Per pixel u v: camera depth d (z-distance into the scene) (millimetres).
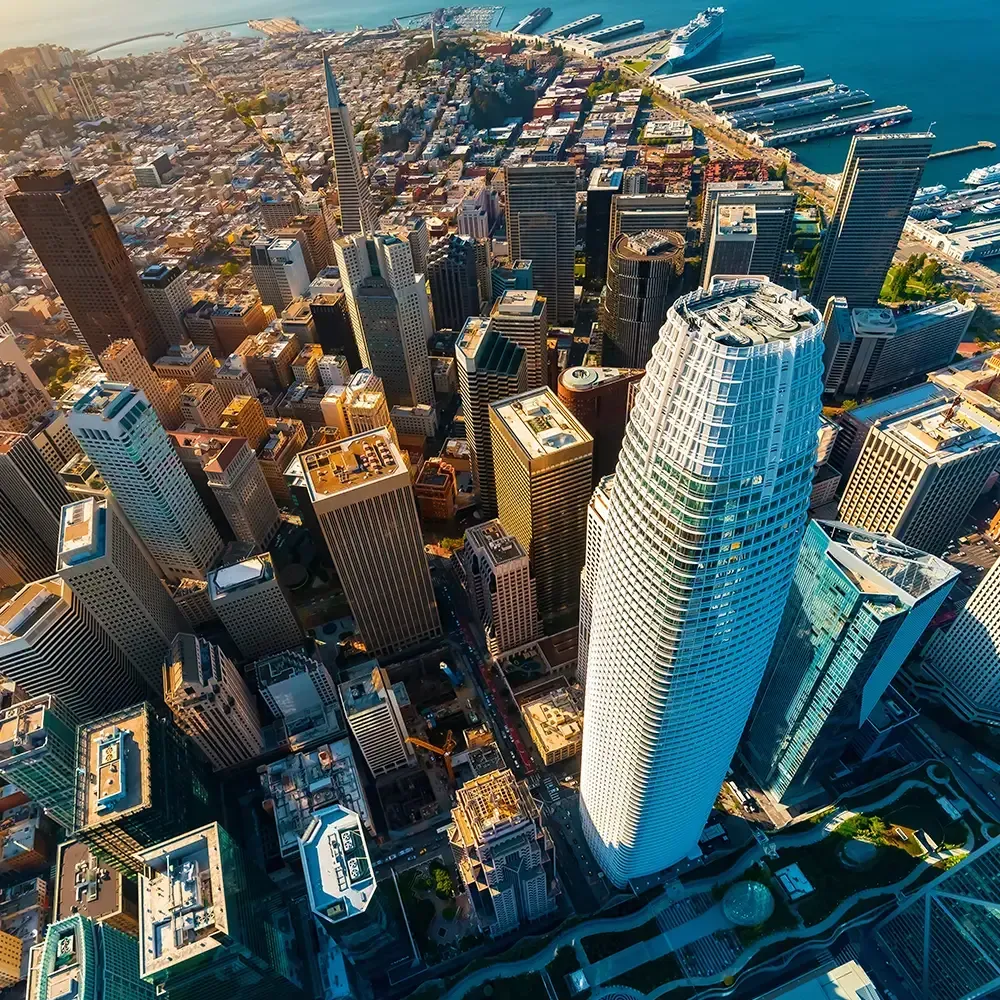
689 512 149125
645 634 177625
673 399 143500
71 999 199250
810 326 134500
